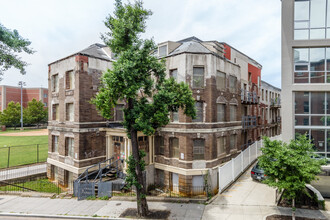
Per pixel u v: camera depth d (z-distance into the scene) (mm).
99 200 13695
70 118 18156
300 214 11281
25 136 44500
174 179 16656
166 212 11805
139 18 11477
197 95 16031
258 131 27703
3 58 18625
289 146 10898
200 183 15734
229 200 13336
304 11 14273
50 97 20484
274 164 9945
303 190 11250
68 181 18172
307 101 14273
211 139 15891
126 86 10227
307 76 14250
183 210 12047
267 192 14477
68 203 13234
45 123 68750
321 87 13820
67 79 18312
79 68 16906
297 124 14367
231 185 15977
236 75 19922
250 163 21328
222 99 17500
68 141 18406
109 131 17969
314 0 14141
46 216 11500
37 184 18500
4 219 11352
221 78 17891
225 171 15281
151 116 11180
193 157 16016
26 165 22766
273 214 11344
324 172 12766
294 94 14430
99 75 18266
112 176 16594
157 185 17562
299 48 14414
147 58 11086
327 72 13961
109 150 18234
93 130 17641
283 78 14430
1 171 20484
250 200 13258
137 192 11516
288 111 14258
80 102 16859
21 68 19734
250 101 22078
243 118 21391
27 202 13445
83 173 15883
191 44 18156
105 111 10586
